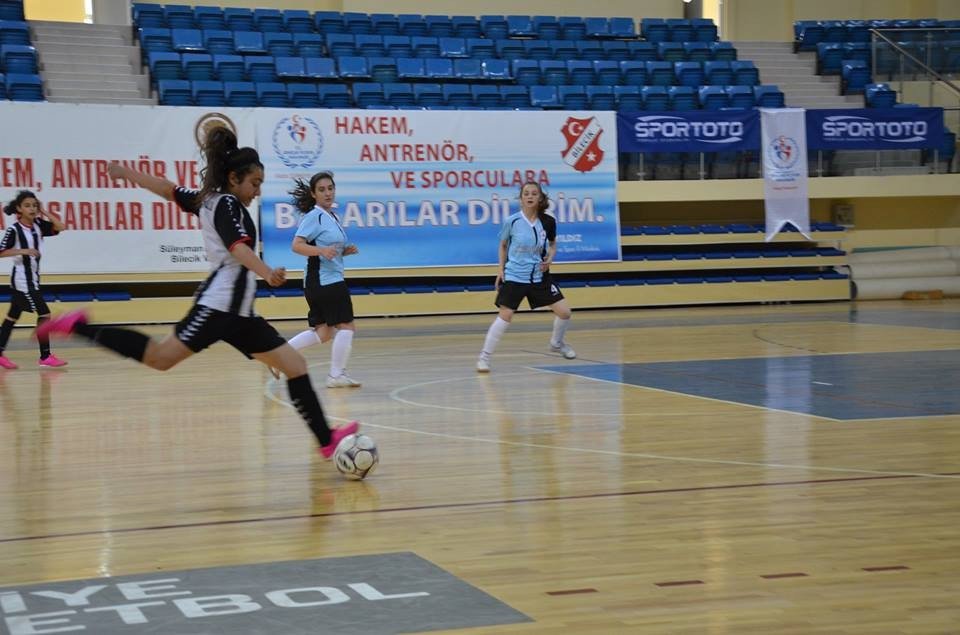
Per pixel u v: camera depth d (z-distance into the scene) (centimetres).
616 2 2481
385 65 2017
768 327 1560
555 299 1142
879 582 368
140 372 1108
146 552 418
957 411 780
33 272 1149
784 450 631
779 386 931
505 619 331
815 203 2255
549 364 1139
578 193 1920
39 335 510
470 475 568
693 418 761
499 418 772
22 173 1641
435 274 1856
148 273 1706
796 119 2009
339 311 952
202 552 417
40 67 1880
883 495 507
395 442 674
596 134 1925
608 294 1955
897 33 2216
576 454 626
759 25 2545
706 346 1304
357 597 355
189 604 348
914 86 2200
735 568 387
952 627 322
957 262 2150
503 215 1883
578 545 421
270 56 2023
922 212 2284
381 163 1822
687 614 335
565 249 1917
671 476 558
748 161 2011
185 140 1722
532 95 2017
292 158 1777
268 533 447
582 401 856
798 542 423
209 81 1852
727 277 2023
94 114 1675
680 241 1995
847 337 1389
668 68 2184
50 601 353
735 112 1981
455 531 447
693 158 1994
